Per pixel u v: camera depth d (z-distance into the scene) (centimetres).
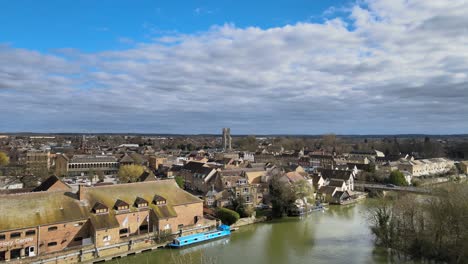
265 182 12100
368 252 7200
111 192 7725
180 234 7900
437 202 6800
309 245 7725
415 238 6738
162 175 16775
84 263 6378
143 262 6669
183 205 8319
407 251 6794
